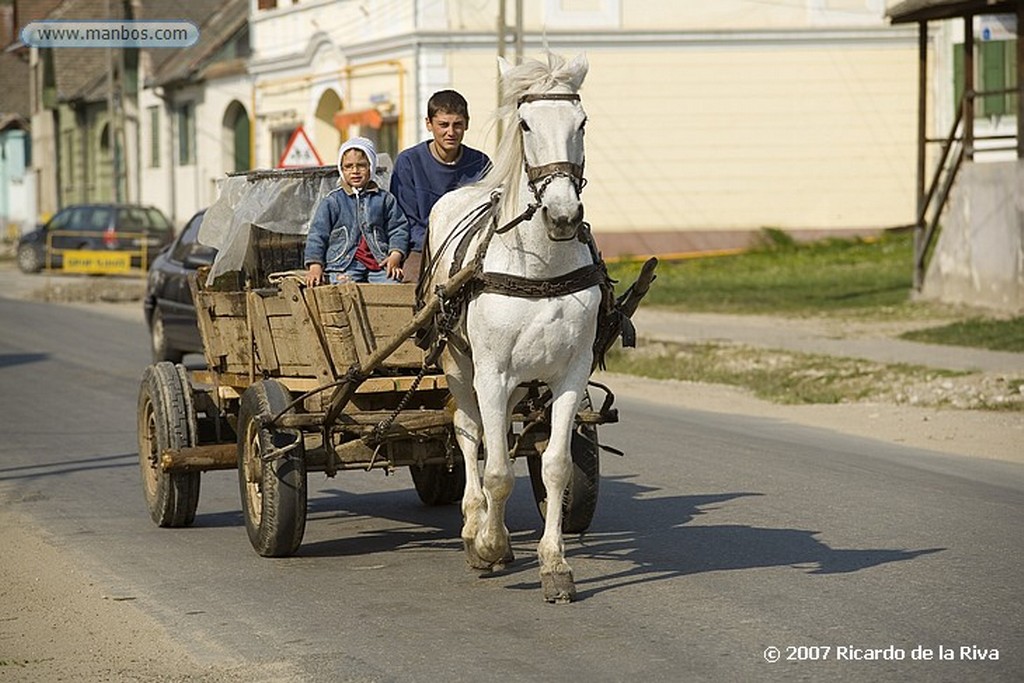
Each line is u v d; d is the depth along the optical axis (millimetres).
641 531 11891
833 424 18234
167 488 12227
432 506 13422
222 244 13055
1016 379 20406
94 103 74438
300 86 52562
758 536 11602
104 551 11609
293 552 11164
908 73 47250
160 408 12234
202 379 12969
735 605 9484
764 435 17281
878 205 47562
